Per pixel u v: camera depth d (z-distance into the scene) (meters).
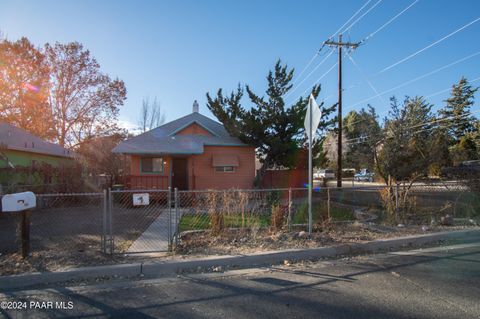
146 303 3.78
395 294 4.00
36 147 16.34
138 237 6.97
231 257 5.29
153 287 4.30
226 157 15.93
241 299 3.88
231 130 15.95
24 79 28.42
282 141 15.74
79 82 30.22
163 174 15.25
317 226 7.66
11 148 13.98
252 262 5.36
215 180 15.98
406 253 6.00
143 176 14.31
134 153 14.46
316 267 5.15
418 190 11.37
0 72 27.44
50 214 10.48
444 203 11.05
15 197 4.99
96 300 3.88
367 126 12.18
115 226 8.33
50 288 4.29
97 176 17.66
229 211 7.11
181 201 13.40
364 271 4.93
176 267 5.01
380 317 3.39
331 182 35.41
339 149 18.00
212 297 3.95
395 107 11.44
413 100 12.39
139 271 4.86
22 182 11.81
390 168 11.15
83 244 6.29
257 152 17.45
